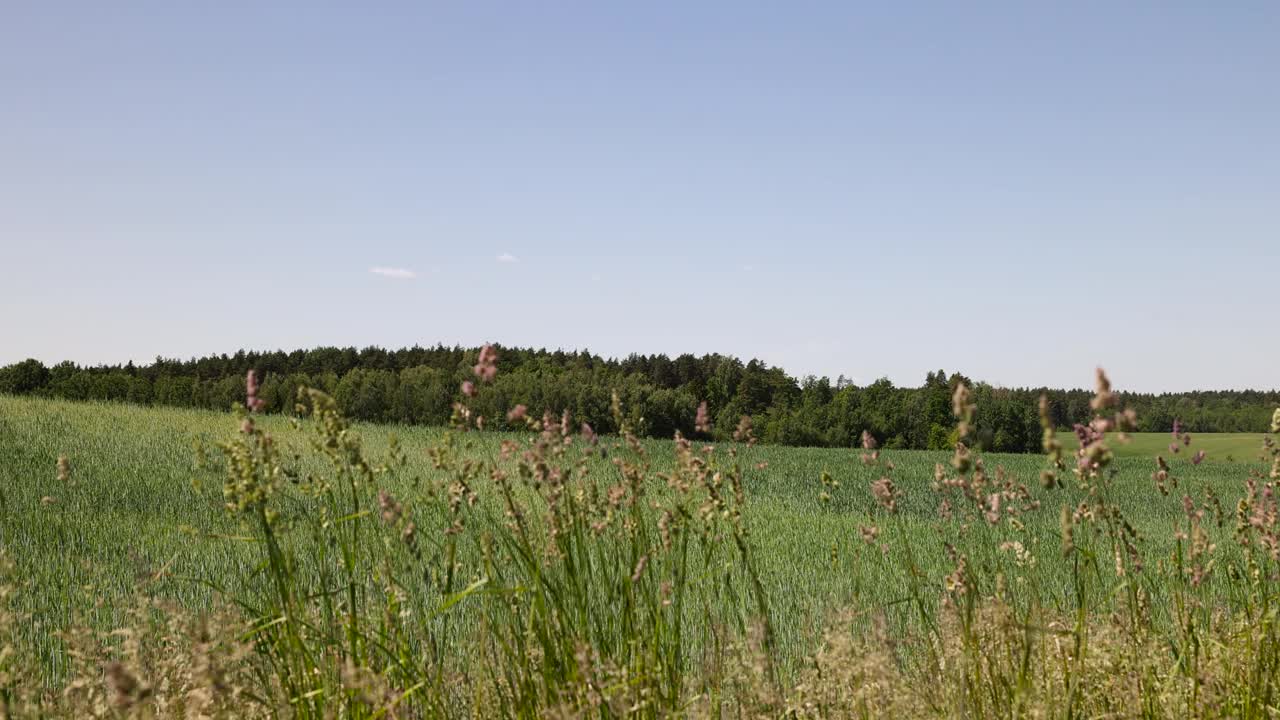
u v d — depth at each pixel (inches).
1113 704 175.6
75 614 281.6
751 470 1160.2
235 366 3981.3
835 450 2220.7
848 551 569.9
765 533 709.9
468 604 240.5
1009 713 166.7
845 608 186.9
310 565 283.4
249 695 147.8
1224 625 201.2
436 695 159.8
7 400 2159.2
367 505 163.8
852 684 173.2
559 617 162.7
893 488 200.2
